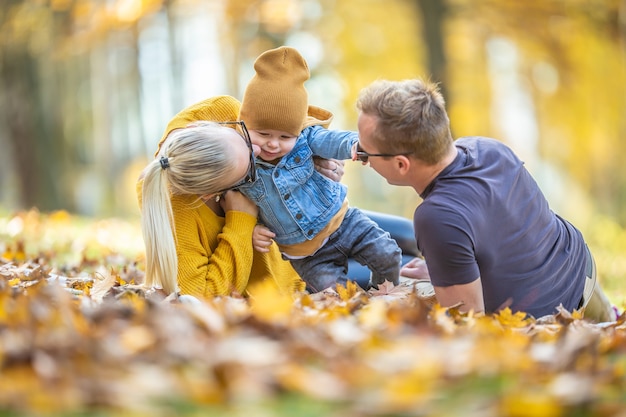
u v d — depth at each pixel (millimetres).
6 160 26219
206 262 4168
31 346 2197
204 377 2029
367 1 23656
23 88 19844
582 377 2180
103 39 19438
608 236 14773
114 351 2197
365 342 2428
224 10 20500
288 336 2479
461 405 1943
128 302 3324
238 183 4148
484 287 3688
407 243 5488
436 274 3510
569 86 22922
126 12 17625
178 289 3967
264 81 4082
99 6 17625
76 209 22406
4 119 20344
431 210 3479
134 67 27969
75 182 24297
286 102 4062
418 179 3668
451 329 2924
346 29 23766
